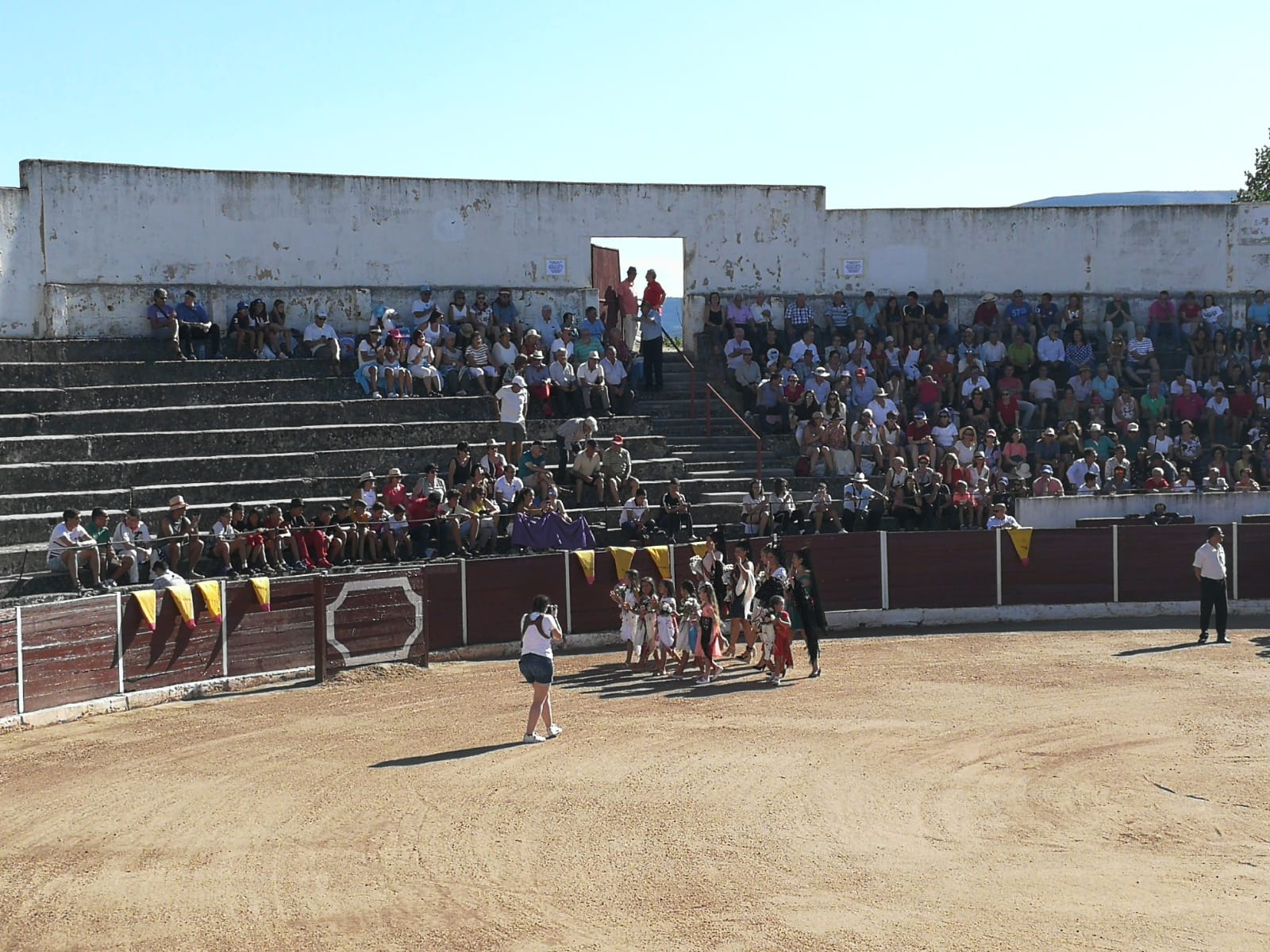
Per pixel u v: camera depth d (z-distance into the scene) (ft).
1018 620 94.17
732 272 126.00
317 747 59.11
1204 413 114.01
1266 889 42.06
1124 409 112.06
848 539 92.22
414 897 41.32
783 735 60.95
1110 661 79.00
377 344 105.29
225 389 98.63
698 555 86.28
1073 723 63.36
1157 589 95.61
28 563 79.05
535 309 119.85
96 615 66.13
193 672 70.18
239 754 58.03
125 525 79.61
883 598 92.79
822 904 40.73
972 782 53.62
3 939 38.45
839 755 57.57
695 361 120.78
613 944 37.78
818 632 84.74
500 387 105.60
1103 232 131.64
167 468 90.33
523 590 82.74
